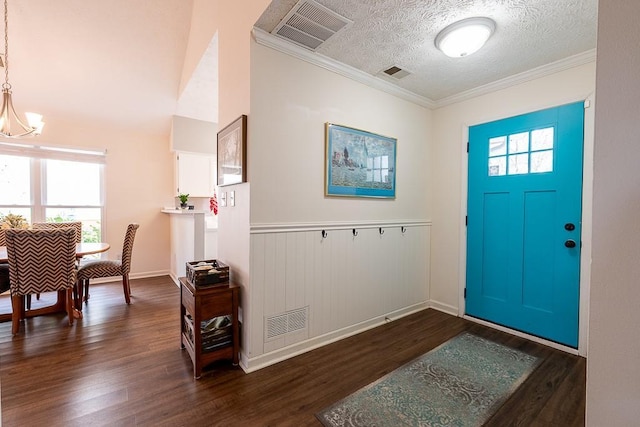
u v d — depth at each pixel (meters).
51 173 4.22
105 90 3.89
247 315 2.09
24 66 3.34
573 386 1.90
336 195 2.54
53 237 2.66
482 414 1.64
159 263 4.95
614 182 0.59
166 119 4.62
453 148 3.22
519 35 2.05
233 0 2.30
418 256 3.31
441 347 2.42
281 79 2.19
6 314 2.89
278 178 2.19
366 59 2.41
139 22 3.25
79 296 3.17
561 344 2.41
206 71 3.32
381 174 2.88
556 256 2.45
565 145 2.40
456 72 2.62
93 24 3.15
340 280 2.59
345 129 2.57
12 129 3.82
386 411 1.66
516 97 2.70
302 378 1.97
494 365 2.14
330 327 2.53
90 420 1.57
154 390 1.83
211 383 1.91
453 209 3.22
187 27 3.45
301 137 2.31
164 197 4.96
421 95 3.12
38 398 1.74
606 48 0.60
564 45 2.17
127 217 4.67
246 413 1.63
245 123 2.08
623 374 0.59
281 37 2.11
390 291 3.02
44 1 2.88
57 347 2.38
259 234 2.10
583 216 2.30
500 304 2.82
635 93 0.57
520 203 2.67
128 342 2.48
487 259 2.92
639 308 0.56
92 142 4.38
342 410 1.66
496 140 2.85
